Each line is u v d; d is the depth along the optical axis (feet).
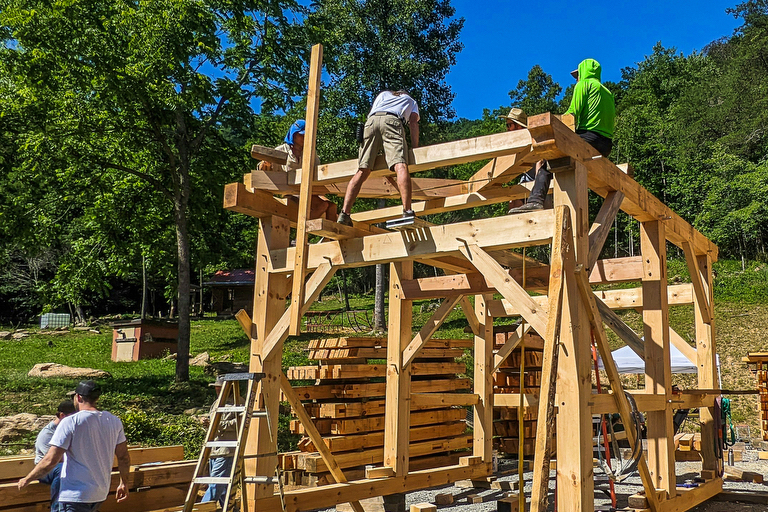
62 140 54.39
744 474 31.63
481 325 32.17
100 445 17.13
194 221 63.05
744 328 79.00
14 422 37.42
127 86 50.49
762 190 108.37
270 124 68.59
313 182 21.44
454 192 23.70
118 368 69.26
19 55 50.47
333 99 95.35
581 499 15.38
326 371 30.48
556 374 15.34
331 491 21.77
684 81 186.60
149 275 138.31
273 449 20.67
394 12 99.76
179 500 21.13
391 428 25.20
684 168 131.75
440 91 104.47
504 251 22.61
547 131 15.78
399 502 24.72
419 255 19.16
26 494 17.54
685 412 35.55
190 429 40.75
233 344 95.35
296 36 61.57
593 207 132.98
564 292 16.21
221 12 58.23
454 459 35.40
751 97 131.34
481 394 31.58
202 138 59.57
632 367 48.16
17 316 151.23
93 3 50.72
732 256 119.34
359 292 184.96
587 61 20.18
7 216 56.29
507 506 22.57
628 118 150.61
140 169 61.72
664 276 22.52
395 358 25.61
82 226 65.98
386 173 20.67
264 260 21.90
